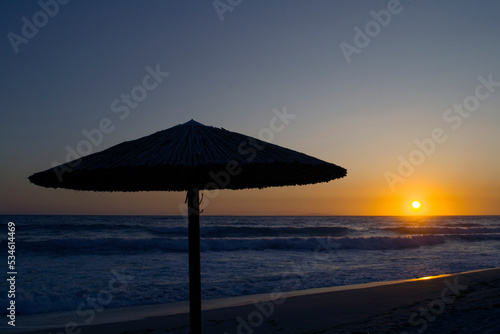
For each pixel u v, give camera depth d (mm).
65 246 21703
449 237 29578
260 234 38719
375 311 7738
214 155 2971
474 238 30656
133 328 7367
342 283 12336
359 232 41688
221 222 67562
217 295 10633
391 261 18000
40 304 9570
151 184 4309
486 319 6359
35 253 19438
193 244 3467
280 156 3180
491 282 10477
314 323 6996
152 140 3312
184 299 10320
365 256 20031
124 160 2969
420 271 14883
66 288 11273
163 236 32844
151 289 11234
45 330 7457
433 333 5738
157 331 7105
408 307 7949
